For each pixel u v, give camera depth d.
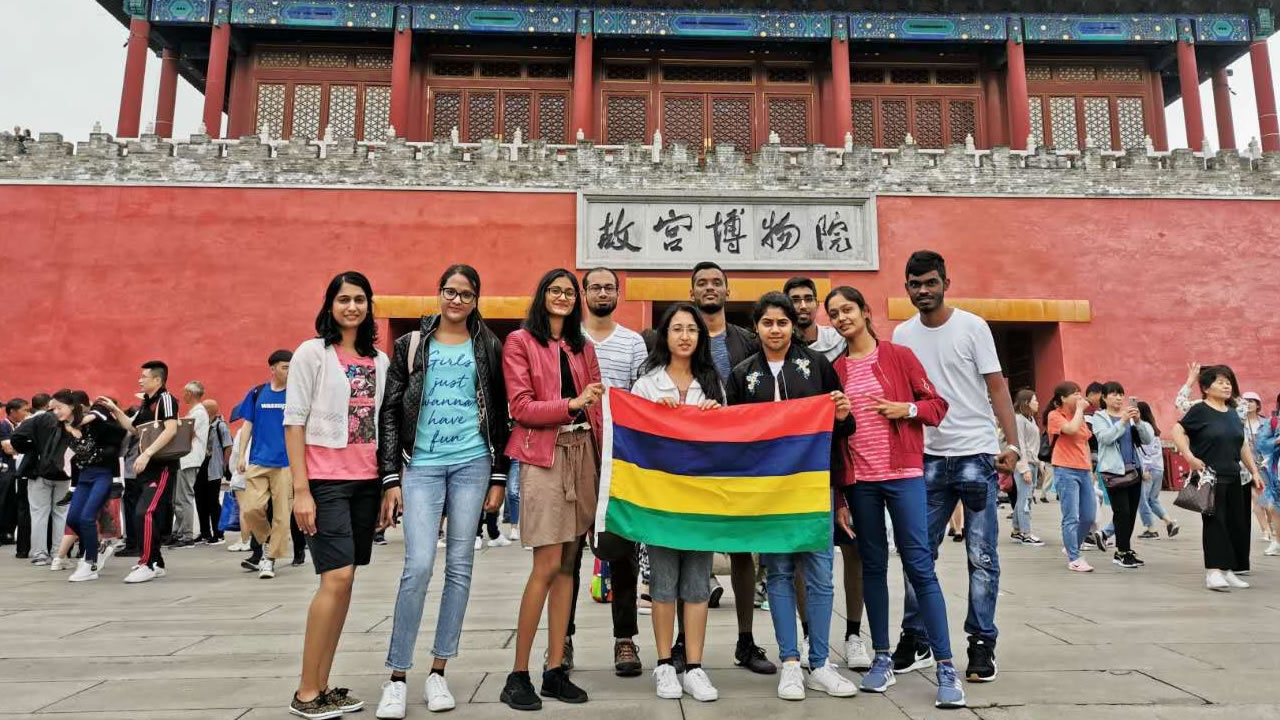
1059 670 4.84
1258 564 9.52
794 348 5.09
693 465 4.70
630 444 4.77
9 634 6.04
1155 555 10.54
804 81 27.17
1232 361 19.88
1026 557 10.43
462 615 4.41
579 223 19.86
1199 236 20.47
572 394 4.70
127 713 4.07
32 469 10.51
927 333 5.28
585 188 20.11
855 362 5.02
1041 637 5.73
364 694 4.47
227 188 19.73
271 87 26.23
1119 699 4.26
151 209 19.52
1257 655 5.18
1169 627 6.06
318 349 4.47
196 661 5.18
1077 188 20.59
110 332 18.92
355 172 20.03
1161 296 20.17
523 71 26.84
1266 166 20.84
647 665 5.14
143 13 24.20
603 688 4.61
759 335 5.11
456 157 20.25
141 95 23.88
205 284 19.27
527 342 4.69
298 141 20.06
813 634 4.58
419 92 26.34
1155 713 4.04
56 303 18.97
